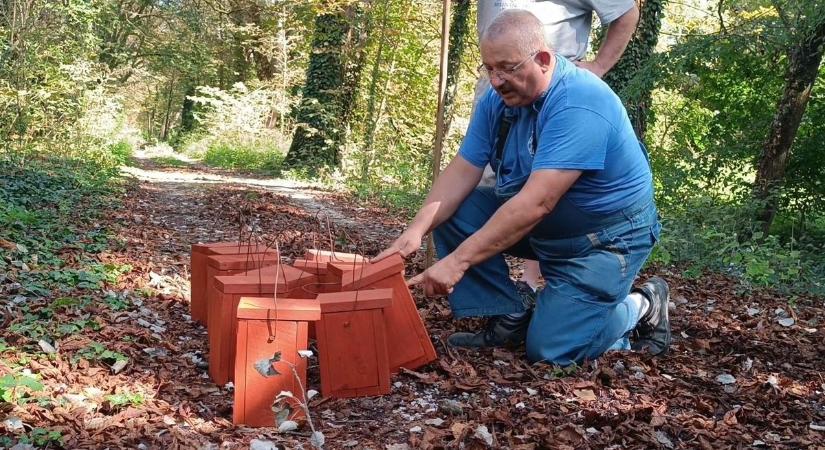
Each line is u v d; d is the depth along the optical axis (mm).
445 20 3703
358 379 2541
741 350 3441
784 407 2713
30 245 4750
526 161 2900
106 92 13422
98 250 4961
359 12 16375
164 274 4398
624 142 2869
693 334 3734
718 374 3053
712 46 8797
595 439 2283
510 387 2713
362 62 16734
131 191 9914
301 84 22078
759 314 4391
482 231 2768
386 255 2910
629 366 2975
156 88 33406
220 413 2381
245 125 20547
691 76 10453
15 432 2053
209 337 2734
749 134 10156
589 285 2930
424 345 2787
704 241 6562
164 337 3137
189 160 22953
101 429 2123
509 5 3504
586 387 2709
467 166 3082
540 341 2941
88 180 9312
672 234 6602
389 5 16453
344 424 2350
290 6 19406
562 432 2289
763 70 10391
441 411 2465
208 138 24328
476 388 2666
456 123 17438
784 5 8727
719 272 6016
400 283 2756
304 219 7859
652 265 6066
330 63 16078
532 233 3012
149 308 3580
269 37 21938
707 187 9320
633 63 9883
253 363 2295
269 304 2324
